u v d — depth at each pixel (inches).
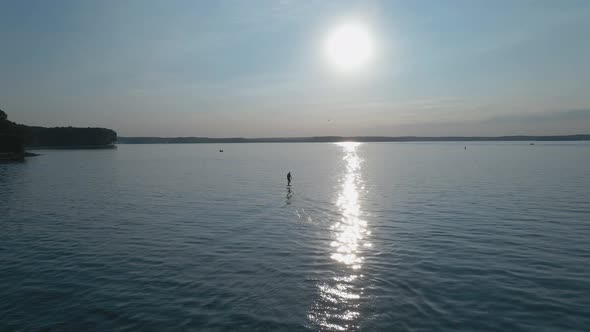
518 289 735.1
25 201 1836.9
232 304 676.1
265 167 4271.7
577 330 586.9
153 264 888.9
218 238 1126.4
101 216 1460.4
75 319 623.5
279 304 676.7
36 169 3895.2
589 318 621.9
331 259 923.4
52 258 936.3
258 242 1081.4
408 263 889.5
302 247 1029.2
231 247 1029.2
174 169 3981.3
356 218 1409.9
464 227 1238.9
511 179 2655.0
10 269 856.9
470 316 631.2
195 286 756.6
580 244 1030.4
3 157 5206.7
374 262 898.7
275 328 593.0
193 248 1020.5
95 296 709.9
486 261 897.5
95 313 643.5
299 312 646.5
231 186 2459.4
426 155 6815.9
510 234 1143.6
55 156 6737.2
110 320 619.5
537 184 2352.4
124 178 2999.5
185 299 697.0
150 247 1031.0
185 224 1317.7
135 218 1422.2
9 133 5629.9
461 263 885.2
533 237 1106.7
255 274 821.2
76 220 1386.6
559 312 642.2
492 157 5743.1
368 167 4109.3
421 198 1863.9
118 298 701.3
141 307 665.6
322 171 3644.2
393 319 621.9
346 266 871.7
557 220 1327.5
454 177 2861.7
